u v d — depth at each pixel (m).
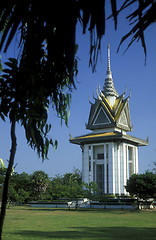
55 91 6.71
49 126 7.63
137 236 22.23
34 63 5.81
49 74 6.20
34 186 89.81
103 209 65.56
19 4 4.79
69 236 22.08
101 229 27.22
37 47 5.25
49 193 89.38
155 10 4.27
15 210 61.69
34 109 7.03
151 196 60.19
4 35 4.66
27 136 7.70
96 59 4.18
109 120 86.19
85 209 66.31
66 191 71.81
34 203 80.94
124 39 4.53
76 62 6.71
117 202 69.12
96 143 86.69
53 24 4.74
